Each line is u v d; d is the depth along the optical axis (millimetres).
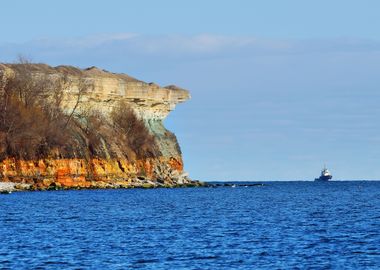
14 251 77750
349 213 134625
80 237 90312
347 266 70188
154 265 70625
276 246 82500
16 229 99062
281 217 123500
